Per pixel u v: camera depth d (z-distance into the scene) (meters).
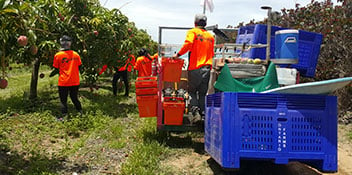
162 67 5.53
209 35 5.64
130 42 9.08
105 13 9.08
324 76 8.29
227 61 4.65
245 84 4.46
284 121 3.66
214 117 4.12
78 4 8.47
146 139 5.75
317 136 3.69
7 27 3.91
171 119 5.47
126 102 10.01
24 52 7.25
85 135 6.20
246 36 6.62
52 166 4.48
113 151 5.25
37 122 6.64
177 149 5.43
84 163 4.72
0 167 4.07
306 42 6.52
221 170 4.52
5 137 5.44
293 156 3.63
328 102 3.73
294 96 3.70
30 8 3.98
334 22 8.40
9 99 8.82
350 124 7.56
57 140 5.81
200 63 5.46
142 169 4.26
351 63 7.93
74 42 8.30
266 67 4.58
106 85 14.08
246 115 3.63
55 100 9.08
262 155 3.61
